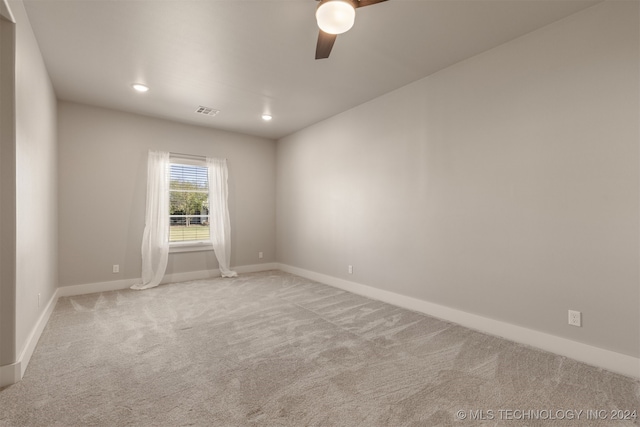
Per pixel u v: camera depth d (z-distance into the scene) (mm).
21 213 2076
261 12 2268
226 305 3631
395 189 3658
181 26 2432
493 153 2760
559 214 2369
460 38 2604
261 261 5812
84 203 4090
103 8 2207
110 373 2092
